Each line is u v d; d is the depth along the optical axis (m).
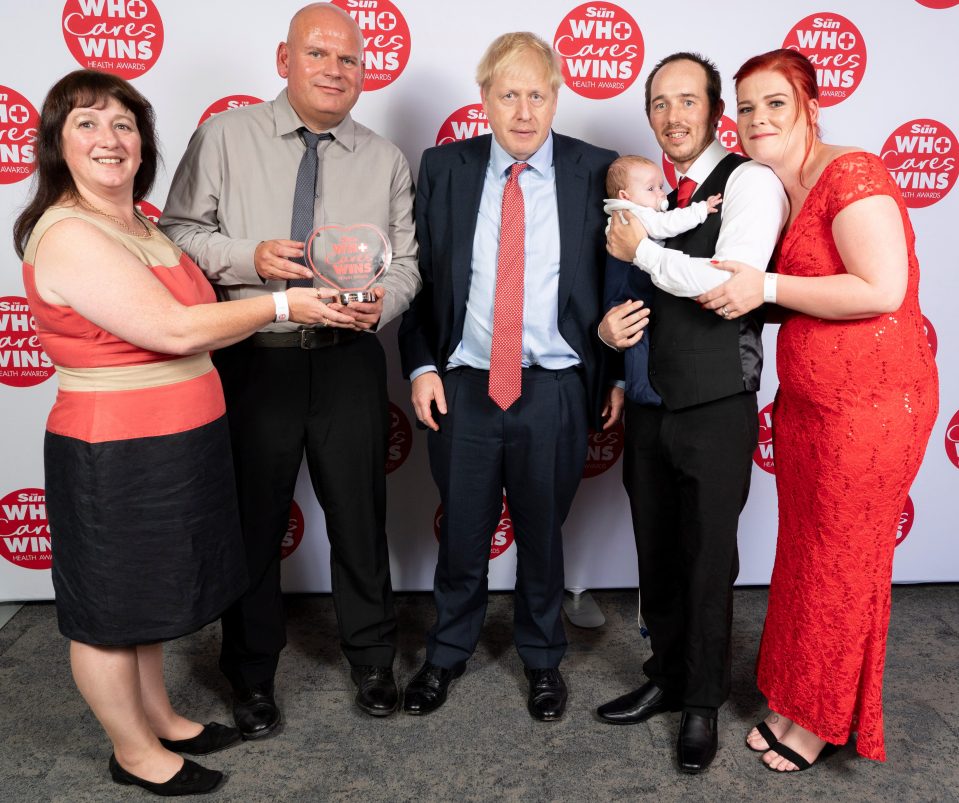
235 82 2.35
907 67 2.44
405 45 2.37
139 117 1.60
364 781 1.86
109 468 1.54
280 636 2.10
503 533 2.72
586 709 2.14
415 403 2.08
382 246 1.90
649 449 1.92
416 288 2.04
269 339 1.93
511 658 2.38
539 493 2.04
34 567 2.63
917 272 1.68
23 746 1.97
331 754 1.96
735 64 2.43
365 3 2.33
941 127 2.48
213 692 2.20
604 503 2.71
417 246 2.11
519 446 2.02
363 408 2.00
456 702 2.17
